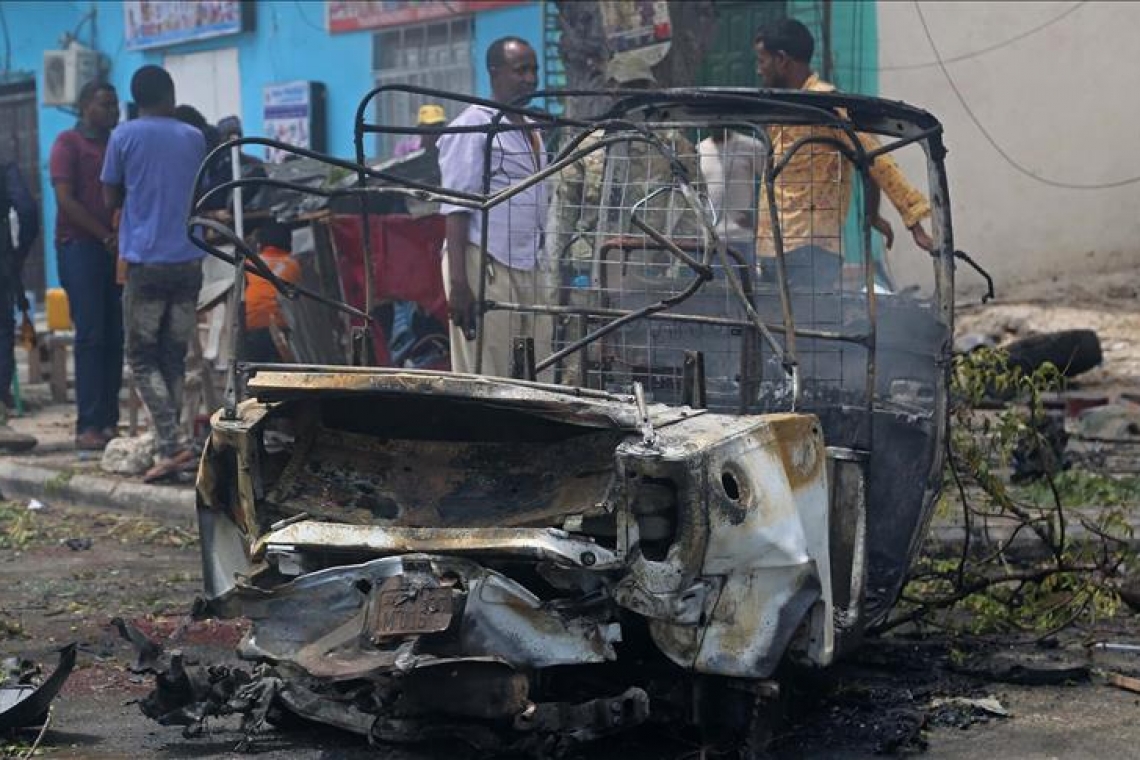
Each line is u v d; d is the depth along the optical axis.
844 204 6.06
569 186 6.26
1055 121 14.81
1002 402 8.94
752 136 5.92
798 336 5.41
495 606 4.16
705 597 4.24
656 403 4.85
